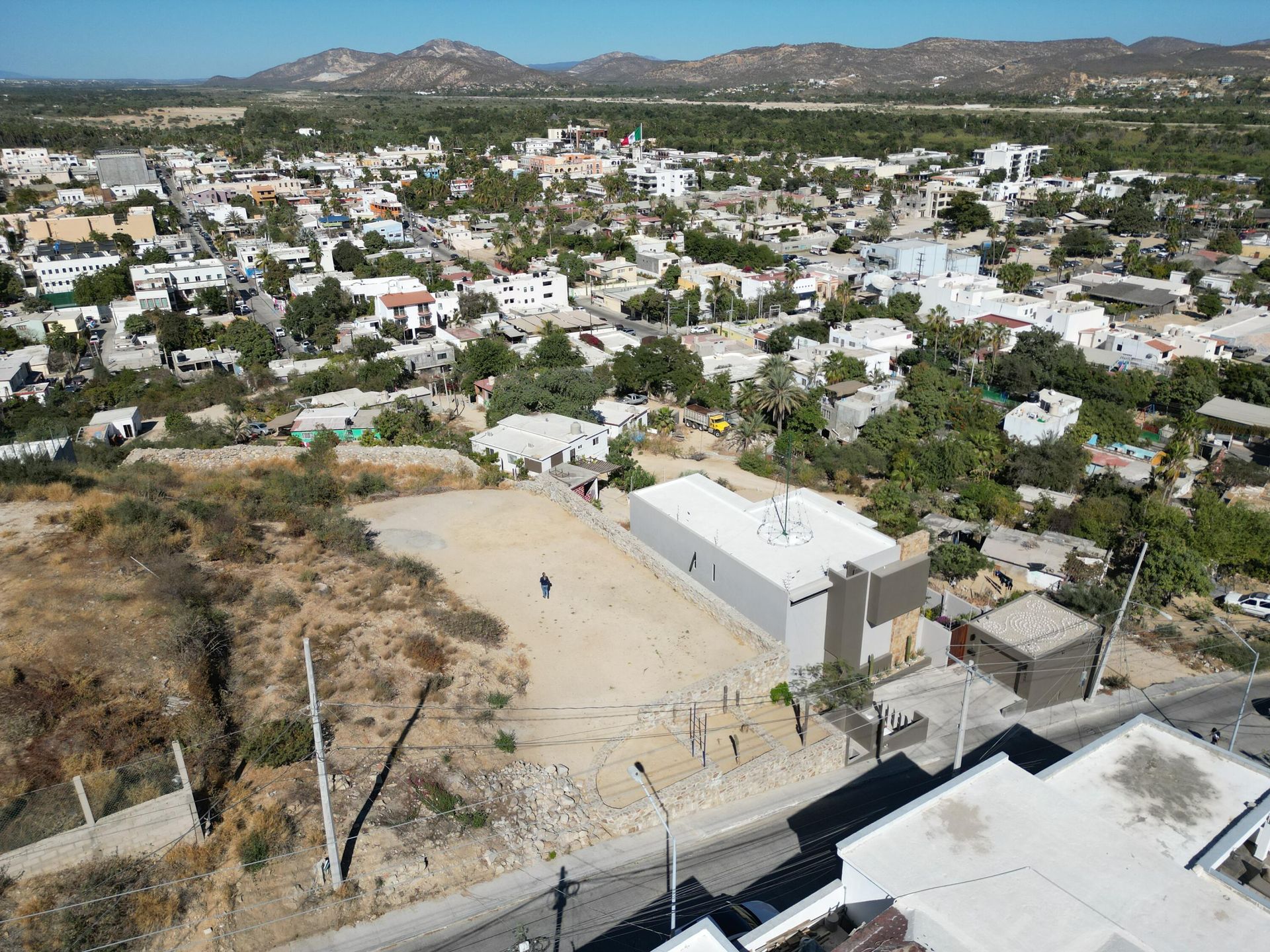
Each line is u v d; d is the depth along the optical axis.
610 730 35.69
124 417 89.75
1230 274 153.62
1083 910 20.62
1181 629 51.12
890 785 36.59
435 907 27.52
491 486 61.88
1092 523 61.97
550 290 147.12
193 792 28.34
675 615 43.84
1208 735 40.78
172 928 24.84
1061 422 85.12
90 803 26.31
